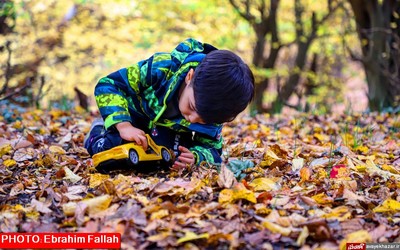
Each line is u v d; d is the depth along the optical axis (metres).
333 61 13.70
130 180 2.54
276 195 2.36
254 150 3.38
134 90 2.81
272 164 2.92
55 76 11.46
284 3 13.14
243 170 2.78
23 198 2.46
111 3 11.57
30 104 6.61
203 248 1.90
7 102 5.77
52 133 4.32
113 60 12.67
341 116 6.05
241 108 2.46
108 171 2.74
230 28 12.62
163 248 1.89
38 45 11.16
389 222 2.21
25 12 10.49
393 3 8.41
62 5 11.47
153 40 12.11
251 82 2.51
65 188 2.50
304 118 5.73
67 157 3.20
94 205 2.18
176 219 2.05
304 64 12.30
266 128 4.80
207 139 2.96
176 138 2.93
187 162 2.79
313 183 2.63
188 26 12.06
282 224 2.05
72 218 2.12
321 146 3.81
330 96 13.49
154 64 2.76
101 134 2.93
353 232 2.04
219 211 2.15
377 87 8.37
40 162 3.08
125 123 2.74
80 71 12.59
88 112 5.98
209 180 2.53
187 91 2.53
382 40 8.30
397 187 2.67
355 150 3.72
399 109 6.65
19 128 4.43
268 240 1.97
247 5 11.80
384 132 4.96
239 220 2.07
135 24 12.16
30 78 6.71
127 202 2.20
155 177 2.71
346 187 2.57
